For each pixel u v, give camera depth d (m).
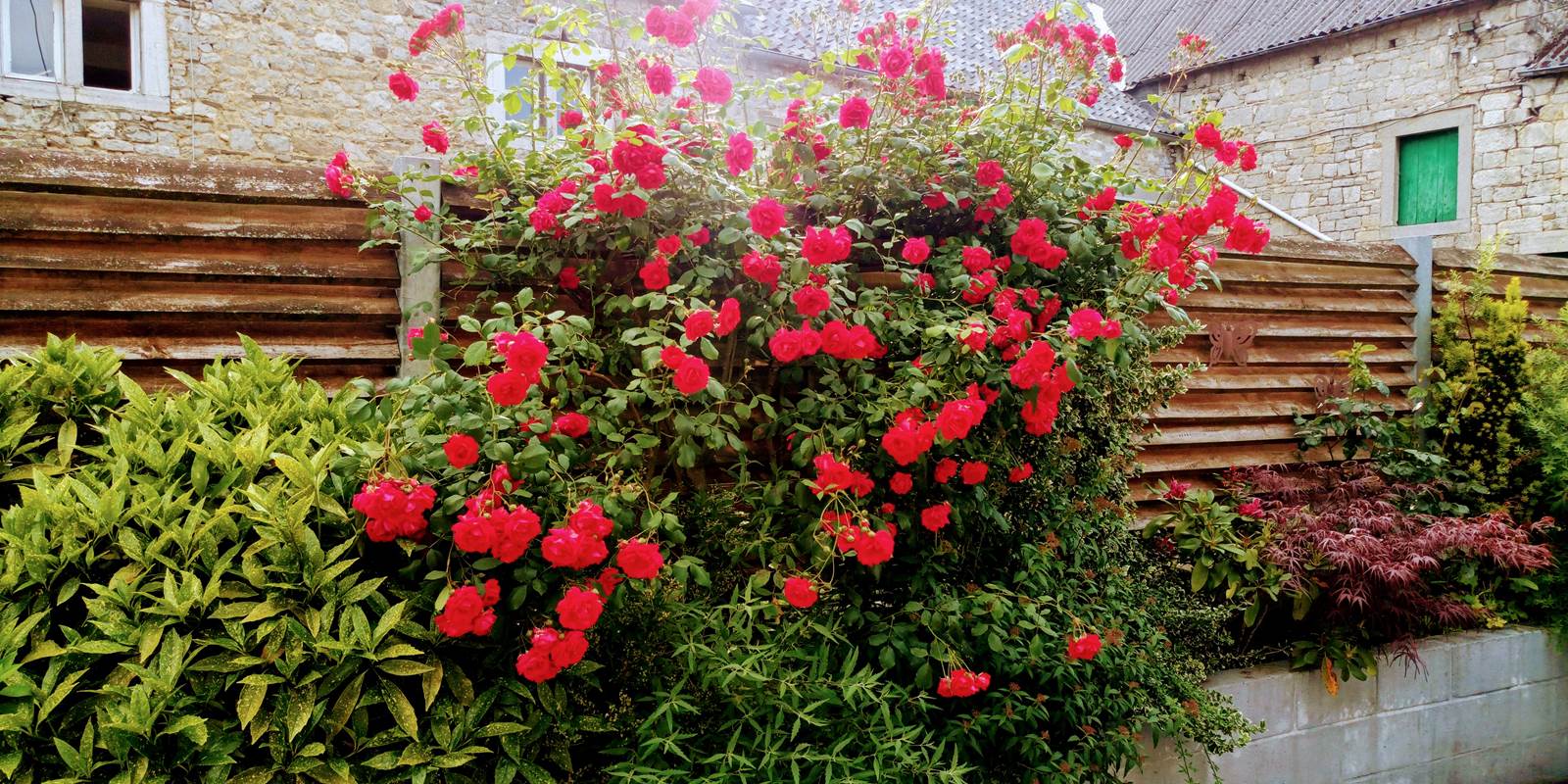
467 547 1.97
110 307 2.52
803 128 2.83
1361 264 4.73
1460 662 3.94
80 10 6.50
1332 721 3.64
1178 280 2.89
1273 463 4.38
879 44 3.03
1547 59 10.55
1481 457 4.57
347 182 2.71
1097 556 3.29
